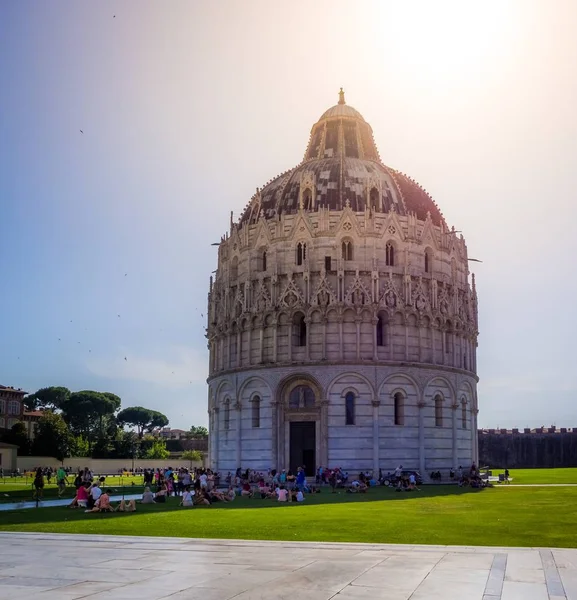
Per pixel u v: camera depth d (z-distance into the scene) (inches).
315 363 3922.2
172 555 1140.5
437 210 4569.4
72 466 6939.0
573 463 7185.0
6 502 2593.5
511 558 1090.1
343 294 3976.4
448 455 4087.1
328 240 4062.5
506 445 7337.6
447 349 4205.2
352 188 4279.0
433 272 4215.1
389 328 3998.5
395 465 3880.4
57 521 1770.4
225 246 4520.2
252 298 4185.5
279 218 4178.2
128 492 3238.2
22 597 837.2
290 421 3971.5
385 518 1834.4
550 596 843.4
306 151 4845.0
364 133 4808.1
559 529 1544.0
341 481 3548.2
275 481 3595.0
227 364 4308.6
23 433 6914.4
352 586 892.0
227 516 1905.8
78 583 918.4
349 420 3885.3
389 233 4109.3
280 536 1413.6
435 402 4094.5
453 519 1798.7
